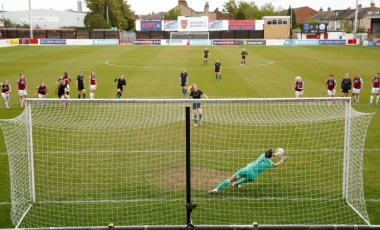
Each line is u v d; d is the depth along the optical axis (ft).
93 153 43.11
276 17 285.84
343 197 33.45
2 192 35.09
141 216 30.78
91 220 30.30
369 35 261.03
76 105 61.98
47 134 49.03
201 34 287.69
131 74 112.37
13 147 39.04
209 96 80.48
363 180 37.32
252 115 56.03
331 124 51.60
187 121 26.02
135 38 292.81
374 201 33.17
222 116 55.57
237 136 47.80
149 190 34.88
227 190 34.86
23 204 32.45
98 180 36.81
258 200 33.09
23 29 284.00
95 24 306.55
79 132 49.83
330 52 183.52
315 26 276.21
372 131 54.24
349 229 24.08
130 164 40.29
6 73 114.73
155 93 84.23
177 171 38.60
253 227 24.25
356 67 126.82
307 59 152.87
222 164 40.06
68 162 40.78
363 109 69.05
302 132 48.96
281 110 58.18
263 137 47.50
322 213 31.12
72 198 33.60
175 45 241.76
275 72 116.16
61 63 140.26
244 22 287.28
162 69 123.54
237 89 88.48
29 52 184.24
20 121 38.04
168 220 30.17
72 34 288.30
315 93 83.56
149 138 47.57
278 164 34.73
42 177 37.27
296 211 31.42
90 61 146.72
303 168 39.04
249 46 230.07
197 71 119.03
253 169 34.32
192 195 33.83
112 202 32.94
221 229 24.23
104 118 55.57
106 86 93.81
